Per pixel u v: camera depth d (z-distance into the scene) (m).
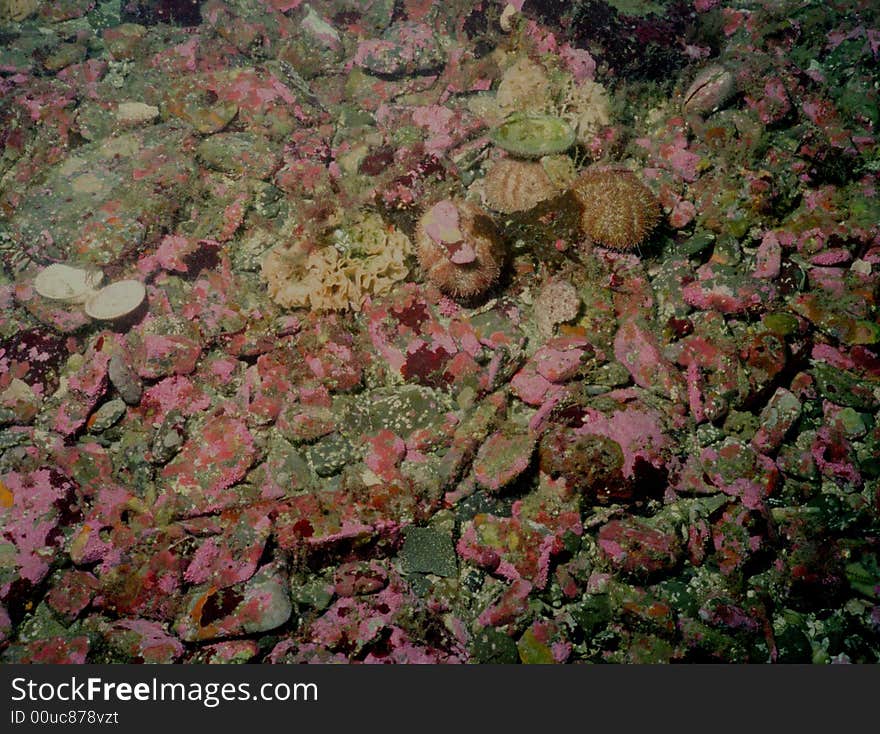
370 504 0.50
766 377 0.53
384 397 0.54
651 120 0.68
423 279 0.58
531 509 0.50
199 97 0.68
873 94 0.69
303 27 0.75
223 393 0.56
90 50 0.77
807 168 0.63
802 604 0.49
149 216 0.61
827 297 0.57
